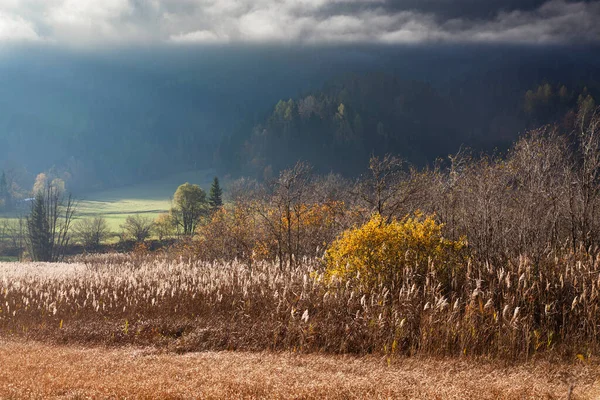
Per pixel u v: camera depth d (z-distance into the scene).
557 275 12.45
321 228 26.14
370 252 14.18
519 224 15.65
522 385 9.05
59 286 19.20
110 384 9.11
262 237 27.73
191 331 13.95
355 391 8.73
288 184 23.97
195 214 77.31
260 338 12.98
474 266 13.50
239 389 8.80
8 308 15.84
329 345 12.27
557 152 18.22
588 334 11.00
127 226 83.62
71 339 14.05
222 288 16.67
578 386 8.95
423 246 14.09
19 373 10.03
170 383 9.25
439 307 11.91
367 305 12.84
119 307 16.19
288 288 14.80
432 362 10.76
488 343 11.24
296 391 8.66
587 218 15.94
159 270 20.64
